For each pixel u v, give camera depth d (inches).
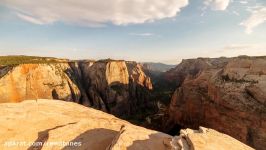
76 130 574.6
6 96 2928.2
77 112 769.6
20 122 618.8
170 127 2126.0
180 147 436.8
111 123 645.9
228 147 456.4
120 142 450.6
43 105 788.0
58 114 709.9
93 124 621.9
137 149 434.0
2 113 660.7
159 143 469.7
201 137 477.7
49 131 556.1
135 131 514.3
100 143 523.5
